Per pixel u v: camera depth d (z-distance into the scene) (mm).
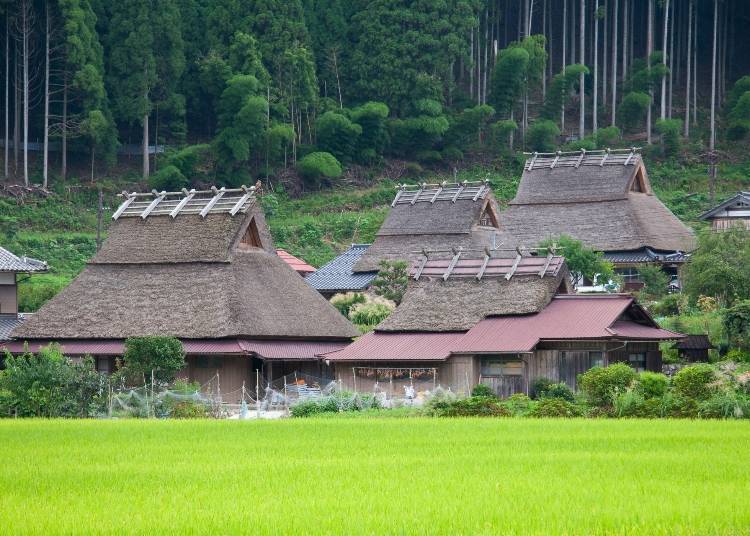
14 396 120500
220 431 96188
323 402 125125
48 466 73812
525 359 136500
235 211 162375
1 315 170250
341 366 145875
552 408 112875
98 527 54656
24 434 94062
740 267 161500
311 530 53500
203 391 149000
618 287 184250
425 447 82188
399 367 142750
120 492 63812
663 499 59562
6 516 57344
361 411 122562
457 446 82375
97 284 159125
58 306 157125
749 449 78312
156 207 168375
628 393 112188
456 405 117500
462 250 157000
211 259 157250
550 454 76812
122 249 162875
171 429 98375
